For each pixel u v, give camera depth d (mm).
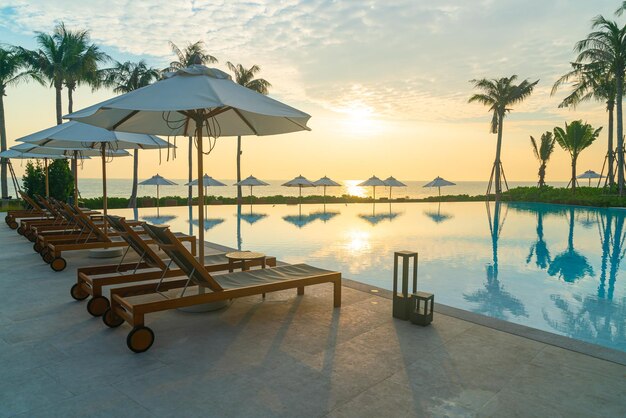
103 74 30391
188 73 4445
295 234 15750
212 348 3777
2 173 25781
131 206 27344
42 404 2754
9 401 2789
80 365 3389
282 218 21453
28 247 9414
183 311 4824
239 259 5609
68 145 8820
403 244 13531
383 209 27422
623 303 7215
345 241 14109
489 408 2775
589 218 21203
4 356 3559
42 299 5320
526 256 11641
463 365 3463
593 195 30016
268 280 4742
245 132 6277
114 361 3473
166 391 2955
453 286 8430
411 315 4508
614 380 3213
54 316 4645
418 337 4105
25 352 3648
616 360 3580
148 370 3305
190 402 2801
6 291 5695
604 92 29109
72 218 9016
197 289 5090
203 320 4559
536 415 2693
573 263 10734
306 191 119438
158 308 3771
